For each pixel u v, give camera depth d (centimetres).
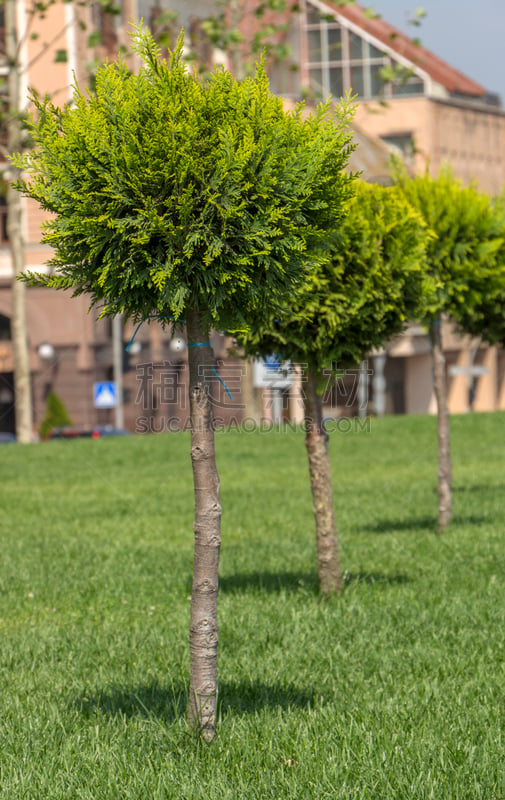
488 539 2144
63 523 2562
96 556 2083
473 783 898
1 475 3578
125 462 3875
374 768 930
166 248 912
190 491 3147
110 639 1405
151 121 909
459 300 2052
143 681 1212
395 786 897
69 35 6725
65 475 3559
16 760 972
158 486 3266
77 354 7550
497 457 3847
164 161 902
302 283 988
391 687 1172
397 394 10162
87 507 2836
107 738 1018
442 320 2352
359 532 2302
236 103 928
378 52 10100
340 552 2031
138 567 1947
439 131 10650
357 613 1502
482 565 1866
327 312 1457
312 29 10038
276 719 1061
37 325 7575
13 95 4884
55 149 927
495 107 11806
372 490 3053
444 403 2270
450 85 10994
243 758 961
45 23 6744
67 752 984
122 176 909
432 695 1135
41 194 934
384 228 1466
